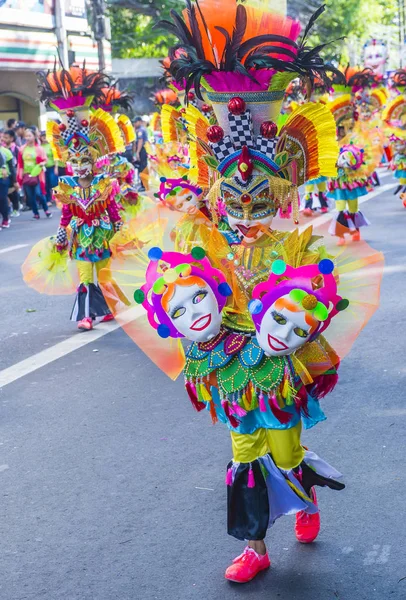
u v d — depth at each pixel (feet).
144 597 11.28
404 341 22.52
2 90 73.15
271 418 11.02
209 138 10.85
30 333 25.88
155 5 109.50
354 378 19.71
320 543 12.42
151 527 13.20
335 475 12.09
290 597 11.09
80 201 24.59
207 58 10.81
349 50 124.26
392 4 156.97
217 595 11.25
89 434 17.20
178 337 11.49
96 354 23.11
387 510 13.26
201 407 12.05
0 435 17.39
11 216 57.82
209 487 14.52
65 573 11.98
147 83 97.96
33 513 13.87
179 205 15.76
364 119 48.39
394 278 30.30
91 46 84.23
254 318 10.67
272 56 10.67
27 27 72.23
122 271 12.59
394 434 16.24
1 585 11.74
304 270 10.62
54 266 25.50
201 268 10.92
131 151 67.67
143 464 15.60
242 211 10.99
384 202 53.78
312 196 47.47
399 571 11.53
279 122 11.30
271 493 11.34
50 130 25.20
